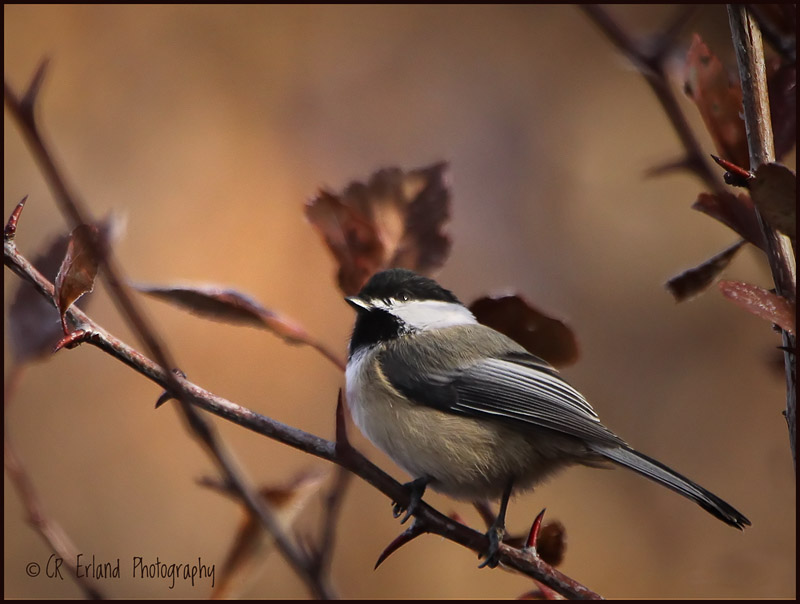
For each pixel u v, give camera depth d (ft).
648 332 41.34
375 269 15.43
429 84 46.68
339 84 45.39
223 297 14.65
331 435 36.91
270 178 42.65
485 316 16.05
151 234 39.73
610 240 43.34
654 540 34.99
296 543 11.89
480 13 48.03
